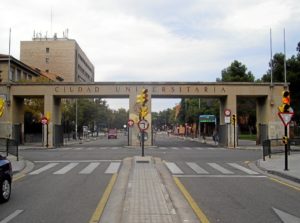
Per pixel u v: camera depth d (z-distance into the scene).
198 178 18.22
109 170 21.38
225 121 51.28
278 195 13.41
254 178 18.36
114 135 100.38
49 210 10.74
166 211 10.18
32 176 19.08
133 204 11.10
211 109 90.31
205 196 13.10
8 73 62.91
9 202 11.97
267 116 52.72
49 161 27.62
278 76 65.69
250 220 9.57
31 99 65.62
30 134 64.56
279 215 10.16
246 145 54.53
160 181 16.25
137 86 53.53
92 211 10.60
